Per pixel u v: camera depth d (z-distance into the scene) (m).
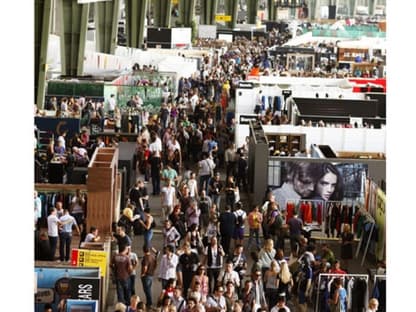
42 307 39.19
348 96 92.00
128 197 59.56
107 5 149.00
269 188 62.56
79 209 53.84
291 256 48.31
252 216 56.03
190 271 44.75
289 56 156.12
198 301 37.66
